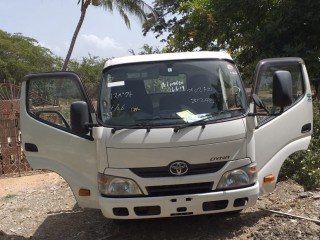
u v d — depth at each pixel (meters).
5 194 5.68
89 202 3.23
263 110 3.22
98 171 3.05
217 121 2.96
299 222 3.31
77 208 4.43
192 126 2.92
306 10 5.52
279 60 3.36
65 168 3.28
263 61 3.31
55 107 3.90
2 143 6.83
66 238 3.59
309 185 4.09
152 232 3.42
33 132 3.34
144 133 2.91
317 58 5.44
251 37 6.03
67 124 3.50
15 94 8.60
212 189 2.95
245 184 2.99
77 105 3.00
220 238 3.21
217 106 3.07
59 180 6.05
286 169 4.36
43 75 3.32
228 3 6.15
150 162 2.90
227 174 2.96
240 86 3.20
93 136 3.08
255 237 3.16
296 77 3.46
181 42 7.22
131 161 2.92
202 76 3.20
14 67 21.52
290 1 5.68
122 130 2.94
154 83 3.19
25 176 6.65
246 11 6.24
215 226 3.41
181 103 3.09
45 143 3.31
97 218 3.98
